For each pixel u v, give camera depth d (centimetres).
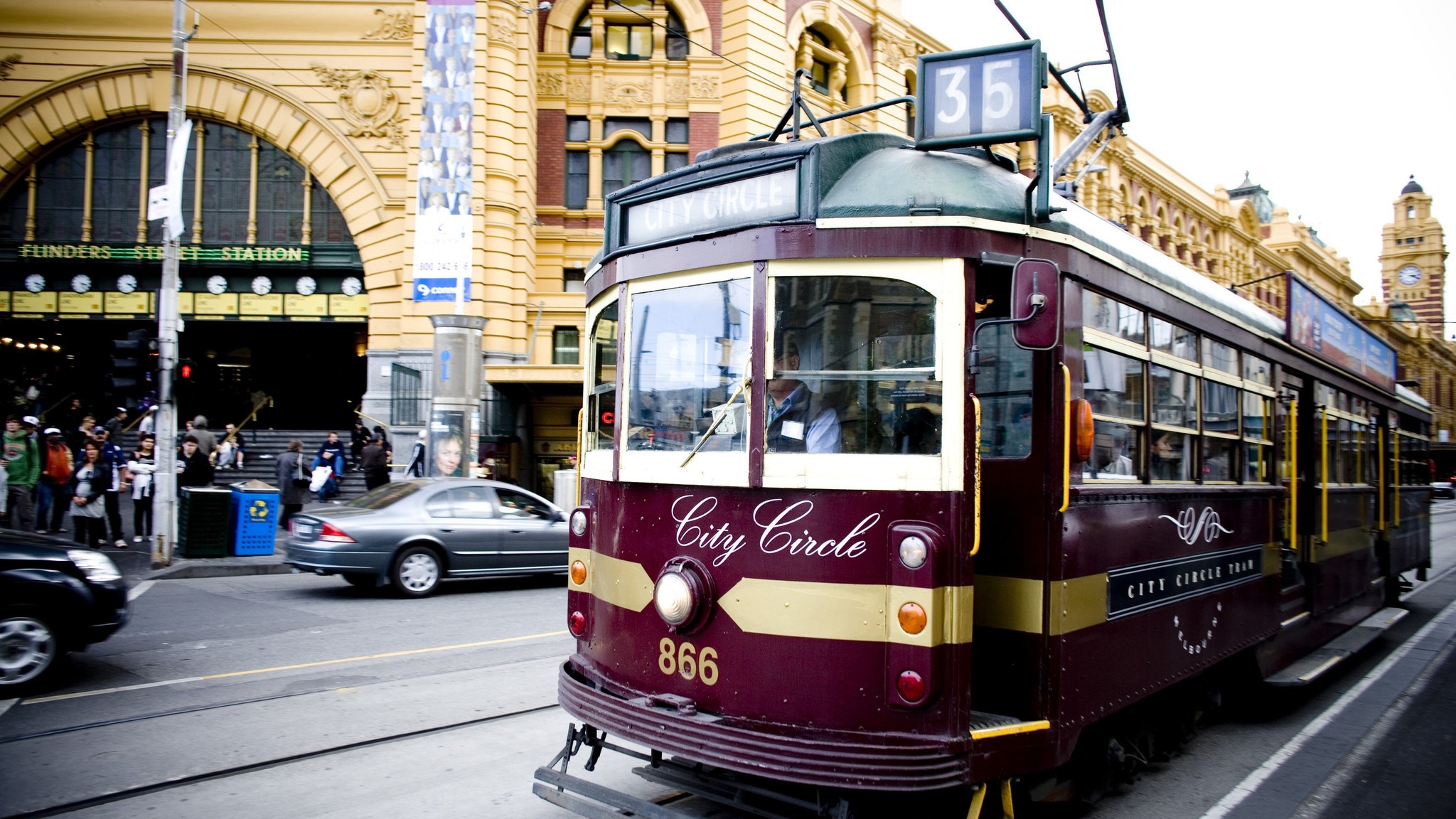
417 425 2327
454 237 2325
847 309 397
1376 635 957
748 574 400
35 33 2462
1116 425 483
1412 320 7669
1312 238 6078
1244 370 686
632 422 450
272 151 2530
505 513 1262
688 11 2686
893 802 416
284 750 595
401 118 2452
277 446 2522
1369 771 623
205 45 2458
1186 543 560
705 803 518
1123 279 492
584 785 437
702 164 446
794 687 388
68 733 620
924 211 393
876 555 382
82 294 2564
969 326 388
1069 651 428
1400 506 1243
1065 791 488
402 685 758
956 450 380
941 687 374
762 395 401
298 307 2541
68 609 720
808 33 2870
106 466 1507
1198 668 570
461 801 520
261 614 1058
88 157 2530
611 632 455
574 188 2697
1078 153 598
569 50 2722
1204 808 543
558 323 2569
